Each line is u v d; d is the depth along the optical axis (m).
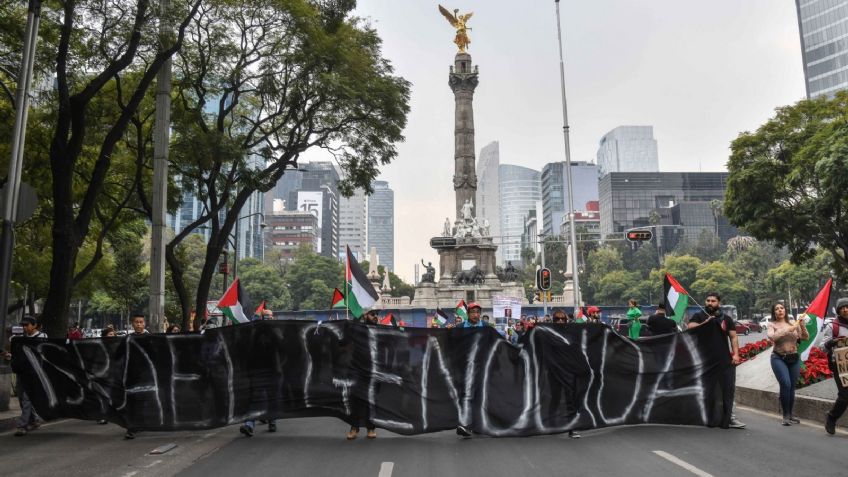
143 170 28.47
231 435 11.96
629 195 196.25
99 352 12.35
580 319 24.30
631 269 146.88
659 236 174.75
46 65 21.14
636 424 11.89
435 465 9.12
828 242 36.50
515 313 36.59
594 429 11.90
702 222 180.88
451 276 82.38
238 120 30.36
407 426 11.27
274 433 12.27
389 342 11.58
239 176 25.34
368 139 28.42
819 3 147.00
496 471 8.73
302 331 11.77
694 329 12.17
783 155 35.81
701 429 11.73
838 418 11.08
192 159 23.92
